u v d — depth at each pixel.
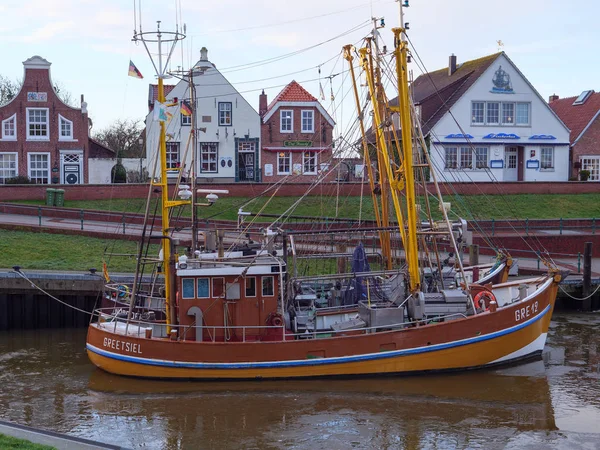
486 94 51.06
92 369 21.34
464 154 50.94
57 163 49.38
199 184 42.53
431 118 51.03
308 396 18.70
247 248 22.84
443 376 20.33
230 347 19.73
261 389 19.28
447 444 15.56
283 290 21.12
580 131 54.66
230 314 20.20
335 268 27.09
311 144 51.72
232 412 17.53
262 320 20.23
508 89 51.44
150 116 50.53
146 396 18.80
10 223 34.62
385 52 24.89
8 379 20.33
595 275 30.78
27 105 48.66
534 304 21.44
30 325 26.77
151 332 20.52
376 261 27.98
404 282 21.58
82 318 27.17
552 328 26.42
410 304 20.78
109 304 24.28
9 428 13.59
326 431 16.30
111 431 16.31
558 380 19.98
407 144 20.66
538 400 18.34
